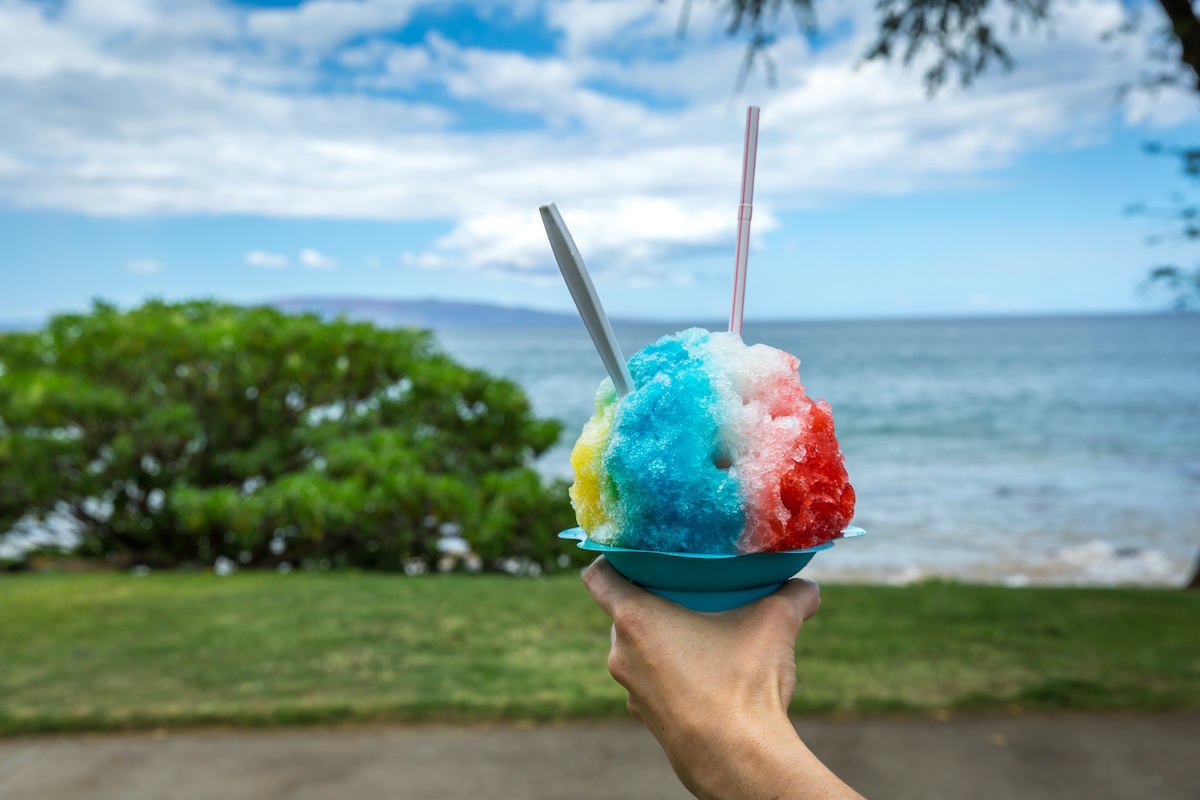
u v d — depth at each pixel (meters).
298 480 9.79
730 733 0.80
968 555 14.07
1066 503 18.84
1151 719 4.69
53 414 9.66
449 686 5.14
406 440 11.21
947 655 5.73
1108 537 15.36
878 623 6.51
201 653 5.80
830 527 1.08
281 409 11.29
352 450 10.35
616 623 0.95
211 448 10.78
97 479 10.12
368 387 11.59
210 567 10.64
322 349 10.77
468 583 8.12
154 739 4.50
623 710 4.77
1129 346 104.00
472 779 4.05
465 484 10.67
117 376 10.90
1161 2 6.79
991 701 4.90
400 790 3.95
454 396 11.61
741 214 1.21
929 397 47.12
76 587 7.89
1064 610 6.93
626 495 1.07
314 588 7.78
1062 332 158.25
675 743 0.86
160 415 9.95
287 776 4.09
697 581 0.99
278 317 11.54
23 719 4.62
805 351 99.56
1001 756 4.26
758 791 0.77
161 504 10.45
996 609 6.95
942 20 7.25
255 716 4.70
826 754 4.29
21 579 8.62
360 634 6.21
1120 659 5.64
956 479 22.39
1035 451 27.77
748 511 1.02
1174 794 3.88
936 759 4.23
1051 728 4.58
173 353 10.34
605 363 1.12
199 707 4.80
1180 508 18.06
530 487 10.38
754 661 0.87
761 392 1.15
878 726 4.62
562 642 6.03
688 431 1.07
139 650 5.86
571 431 30.69
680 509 1.03
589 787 3.96
